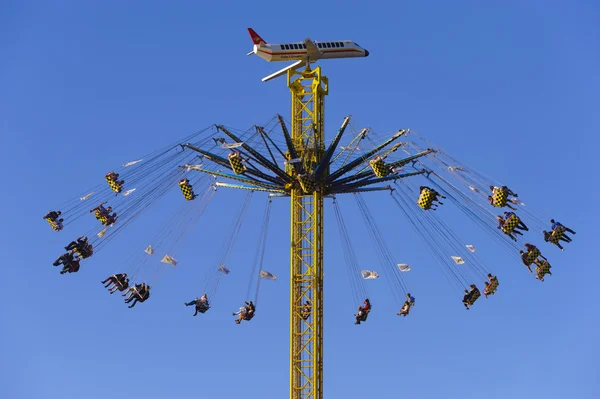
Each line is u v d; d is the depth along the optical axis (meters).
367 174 89.12
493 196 86.44
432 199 85.19
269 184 89.94
